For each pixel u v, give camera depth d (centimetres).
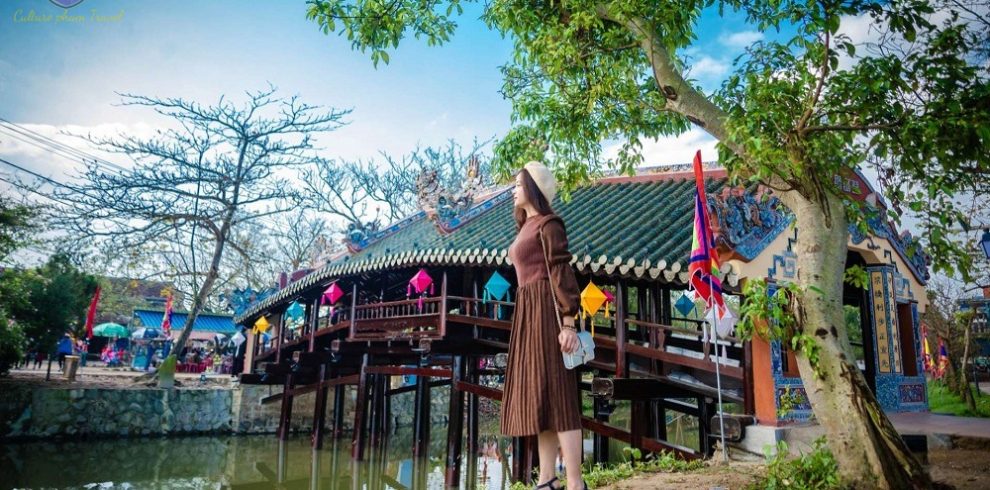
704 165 1125
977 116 397
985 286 1037
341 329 1555
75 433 1702
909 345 1022
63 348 2128
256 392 2062
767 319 479
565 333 235
